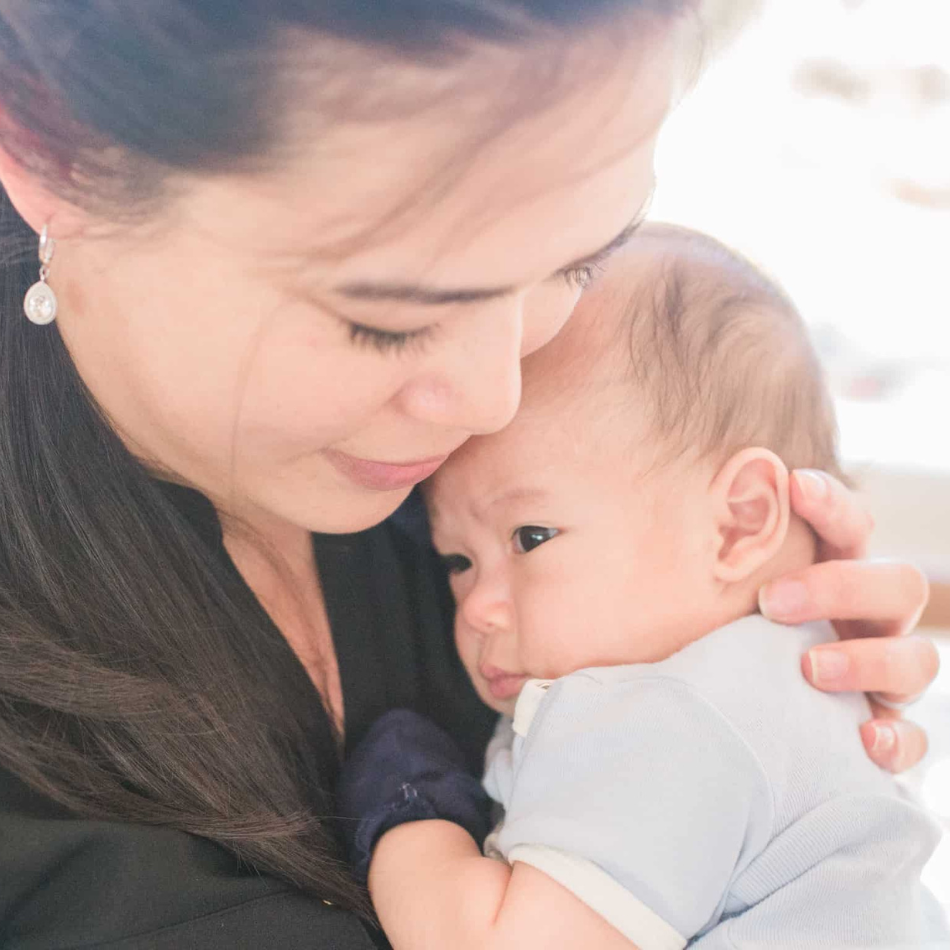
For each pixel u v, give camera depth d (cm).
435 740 80
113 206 52
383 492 65
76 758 62
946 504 153
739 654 74
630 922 65
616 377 77
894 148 147
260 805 67
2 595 63
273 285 51
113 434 64
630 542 77
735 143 140
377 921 71
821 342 151
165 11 46
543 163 49
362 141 47
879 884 70
